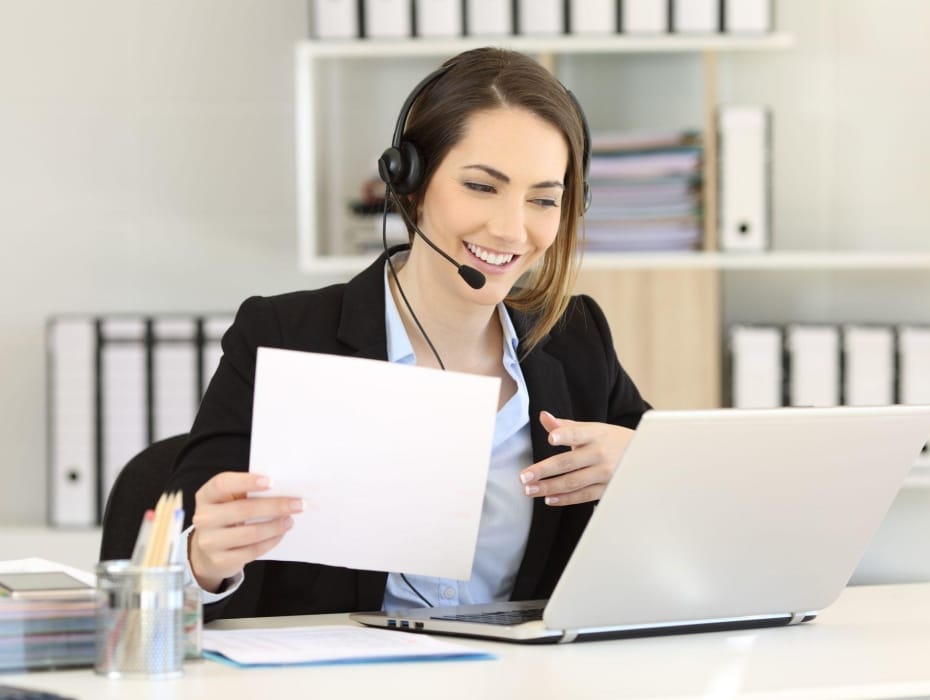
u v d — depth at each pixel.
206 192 3.39
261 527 1.37
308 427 1.37
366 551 1.44
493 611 1.56
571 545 1.79
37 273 3.37
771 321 3.44
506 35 3.10
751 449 1.37
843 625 1.55
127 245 3.38
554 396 1.85
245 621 1.57
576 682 1.18
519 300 1.90
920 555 3.38
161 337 3.12
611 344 1.98
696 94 3.37
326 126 3.39
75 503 3.13
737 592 1.47
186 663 1.27
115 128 3.38
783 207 3.43
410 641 1.38
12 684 1.14
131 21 3.37
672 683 1.18
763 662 1.30
